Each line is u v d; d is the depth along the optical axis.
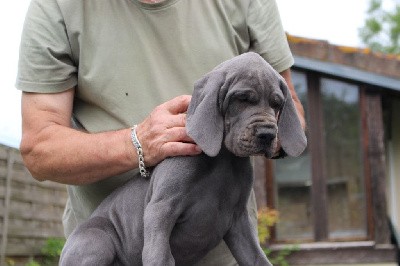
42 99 2.96
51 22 2.97
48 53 2.94
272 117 2.29
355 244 9.05
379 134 9.23
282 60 3.15
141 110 2.92
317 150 9.34
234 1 3.05
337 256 9.06
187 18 2.97
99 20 2.96
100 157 2.74
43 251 8.95
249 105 2.31
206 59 2.95
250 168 2.53
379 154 9.20
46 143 2.88
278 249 9.11
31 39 2.97
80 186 2.97
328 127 9.41
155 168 2.57
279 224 9.32
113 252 2.59
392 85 9.10
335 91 9.38
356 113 9.33
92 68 2.95
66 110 2.99
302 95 9.41
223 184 2.46
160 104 2.88
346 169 9.31
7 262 8.15
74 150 2.81
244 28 3.06
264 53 3.11
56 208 9.45
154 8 2.93
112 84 2.93
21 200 8.52
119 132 2.78
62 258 2.59
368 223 9.17
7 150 8.14
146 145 2.62
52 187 9.34
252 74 2.32
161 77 2.94
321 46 9.19
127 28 2.95
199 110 2.34
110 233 2.62
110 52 2.94
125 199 2.63
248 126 2.27
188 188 2.43
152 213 2.42
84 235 2.59
